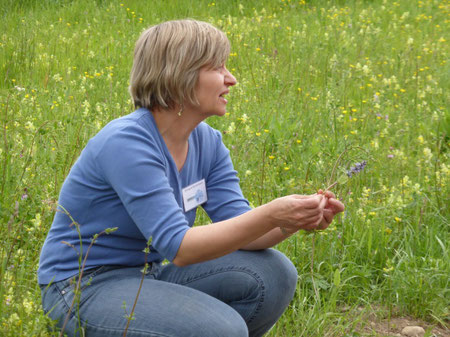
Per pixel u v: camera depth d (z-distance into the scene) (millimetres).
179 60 2168
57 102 5504
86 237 2197
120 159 2102
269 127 5070
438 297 3236
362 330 2957
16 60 6727
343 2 11578
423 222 3906
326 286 3219
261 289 2350
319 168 4230
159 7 10148
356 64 7535
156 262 2354
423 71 7641
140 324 2037
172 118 2260
